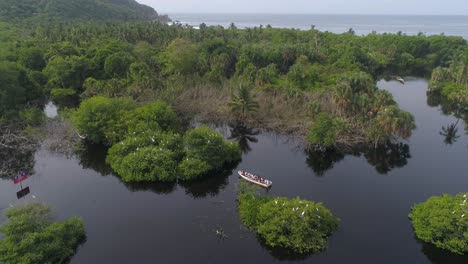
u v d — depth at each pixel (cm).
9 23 16925
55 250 4094
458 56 14162
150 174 5800
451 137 8256
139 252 4356
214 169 6272
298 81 10031
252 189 5656
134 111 7194
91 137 7081
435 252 4394
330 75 10931
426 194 5747
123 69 10588
